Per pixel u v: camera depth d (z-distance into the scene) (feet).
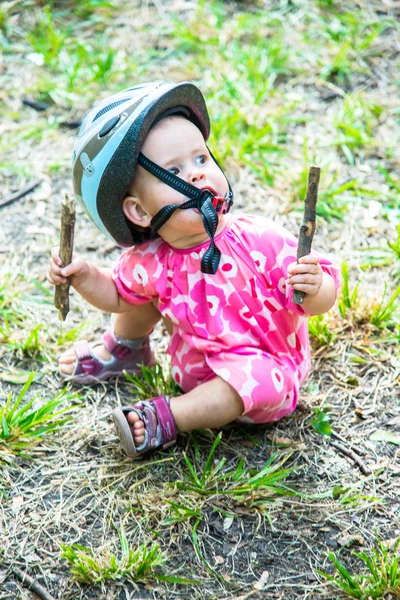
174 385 8.55
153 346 9.44
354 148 12.38
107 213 7.39
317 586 6.68
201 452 7.98
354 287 10.08
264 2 15.88
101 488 7.61
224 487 7.55
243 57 13.97
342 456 7.93
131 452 7.66
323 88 13.69
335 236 10.95
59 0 16.03
